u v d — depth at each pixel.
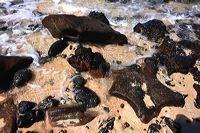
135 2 3.95
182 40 3.49
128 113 2.95
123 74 3.14
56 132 2.85
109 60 3.28
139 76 3.13
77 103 2.98
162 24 3.58
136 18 3.74
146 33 3.52
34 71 3.19
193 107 3.02
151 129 2.86
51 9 3.81
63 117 2.89
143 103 2.97
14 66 3.13
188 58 3.29
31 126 2.88
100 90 3.07
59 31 3.34
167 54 3.33
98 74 3.15
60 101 3.00
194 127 2.90
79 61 3.18
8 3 3.88
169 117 2.93
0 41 3.42
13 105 2.98
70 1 3.92
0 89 3.06
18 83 3.08
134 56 3.33
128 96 3.01
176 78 3.20
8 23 3.61
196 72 3.23
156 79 3.14
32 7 3.84
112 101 3.01
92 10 3.79
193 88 3.14
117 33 3.39
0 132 2.84
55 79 3.14
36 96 3.04
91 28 3.29
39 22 3.62
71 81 3.12
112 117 2.92
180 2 3.99
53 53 3.29
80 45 3.35
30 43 3.40
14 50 3.34
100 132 2.84
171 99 3.01
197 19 3.80
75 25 3.28
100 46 3.38
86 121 2.89
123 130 2.86
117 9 3.83
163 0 3.99
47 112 2.93
